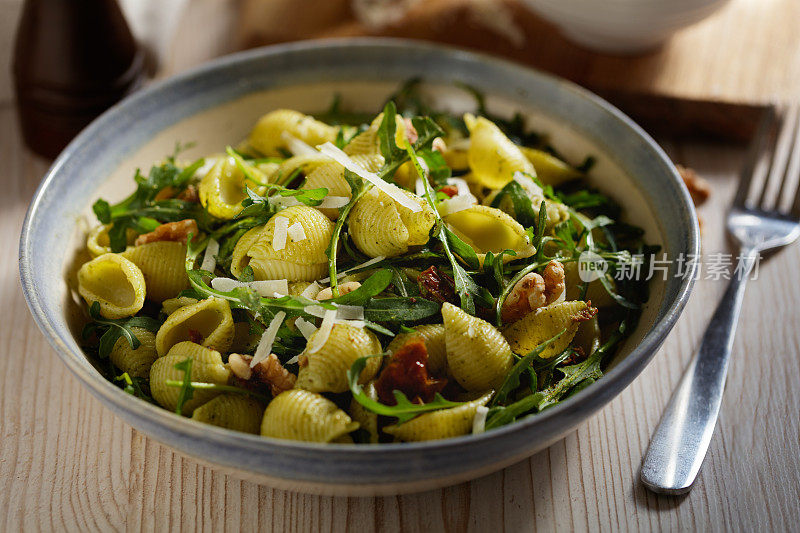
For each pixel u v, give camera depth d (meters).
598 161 0.44
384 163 0.40
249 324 0.38
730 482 0.38
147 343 0.38
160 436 0.33
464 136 0.46
